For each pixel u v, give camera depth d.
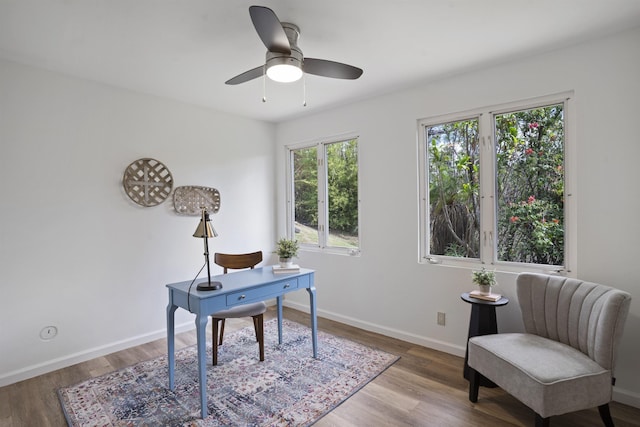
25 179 2.53
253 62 2.53
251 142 4.10
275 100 3.42
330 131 3.74
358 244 3.60
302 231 4.21
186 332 3.45
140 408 2.12
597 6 1.85
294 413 2.07
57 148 2.67
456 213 2.93
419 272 3.07
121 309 3.02
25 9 1.82
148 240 3.20
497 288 2.62
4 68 2.44
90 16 1.90
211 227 2.33
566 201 2.40
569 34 2.16
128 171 3.03
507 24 2.03
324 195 3.91
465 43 2.27
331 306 3.79
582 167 2.27
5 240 2.44
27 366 2.53
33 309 2.56
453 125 2.94
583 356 1.88
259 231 4.18
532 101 2.52
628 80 2.12
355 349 2.98
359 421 2.00
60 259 2.69
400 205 3.19
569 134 2.38
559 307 2.12
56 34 2.10
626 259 2.13
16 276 2.49
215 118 3.73
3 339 2.43
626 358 2.13
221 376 2.51
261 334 2.75
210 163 3.68
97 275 2.88
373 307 3.41
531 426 1.94
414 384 2.40
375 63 2.58
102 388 2.36
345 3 1.80
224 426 1.95
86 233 2.82
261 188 4.21
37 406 2.17
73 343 2.75
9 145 2.46
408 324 3.15
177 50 2.33
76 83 2.77
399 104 3.17
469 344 2.19
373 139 3.37
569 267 2.40
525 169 2.59
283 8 1.84
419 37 2.18
